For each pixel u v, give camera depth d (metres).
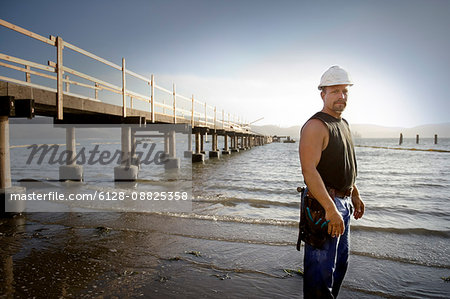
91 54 7.54
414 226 5.42
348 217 2.02
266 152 42.22
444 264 3.64
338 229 1.76
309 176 1.80
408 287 3.07
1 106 5.43
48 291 2.98
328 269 1.83
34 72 6.04
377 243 4.39
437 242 4.45
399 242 4.43
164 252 4.06
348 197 2.04
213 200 7.75
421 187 10.97
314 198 1.89
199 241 4.50
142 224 5.42
